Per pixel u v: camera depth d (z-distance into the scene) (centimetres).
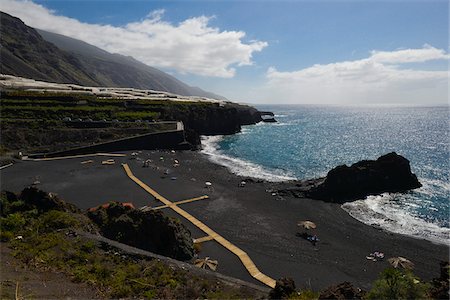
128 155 7831
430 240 3853
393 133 14725
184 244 3247
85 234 2802
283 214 4531
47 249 2370
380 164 5788
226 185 5797
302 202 5019
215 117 13138
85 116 9919
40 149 7669
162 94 18312
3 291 1595
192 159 8106
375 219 4450
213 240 3672
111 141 8312
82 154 7844
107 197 4894
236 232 3909
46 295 1659
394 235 3959
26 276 1873
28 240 2531
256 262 3266
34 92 11088
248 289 2183
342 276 3077
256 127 16600
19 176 5912
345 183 5359
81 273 2041
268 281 2903
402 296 1634
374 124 19625
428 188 5850
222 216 4372
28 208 3234
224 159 8356
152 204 4675
